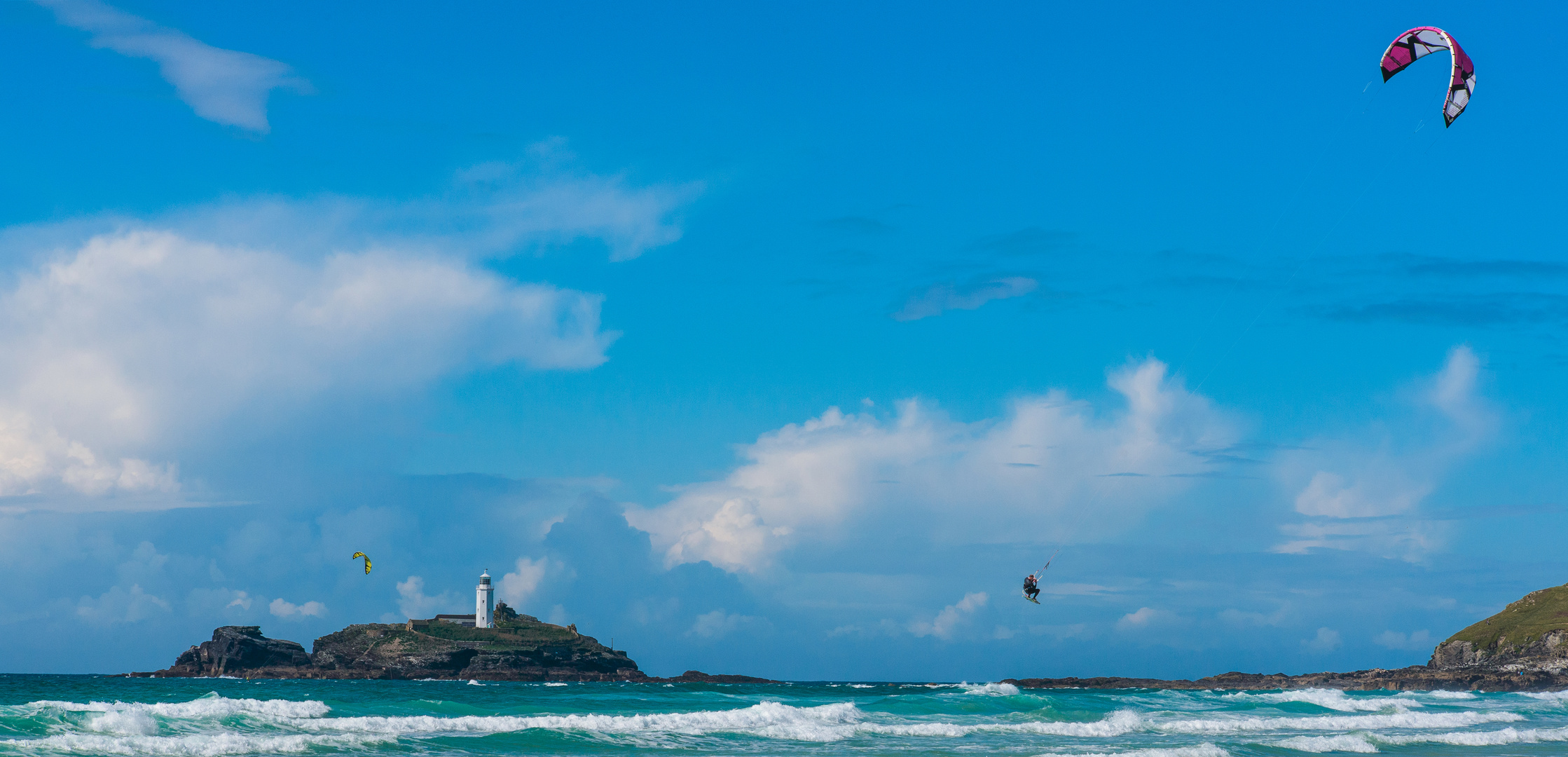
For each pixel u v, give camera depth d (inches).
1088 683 6766.7
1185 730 2277.3
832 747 1796.3
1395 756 1803.6
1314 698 3486.7
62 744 1544.0
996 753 1706.4
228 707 2065.7
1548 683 5260.8
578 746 1753.2
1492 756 1798.7
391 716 2290.8
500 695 4207.7
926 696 3257.9
